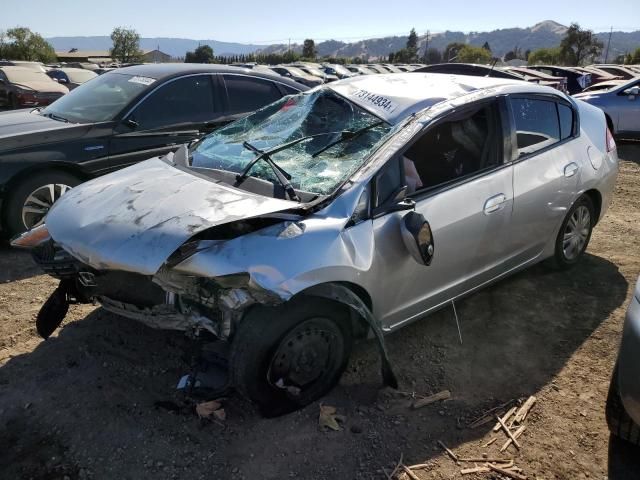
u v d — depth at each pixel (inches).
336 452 107.9
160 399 120.8
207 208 111.7
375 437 112.0
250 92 251.3
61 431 111.4
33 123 215.2
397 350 141.8
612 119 427.8
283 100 166.1
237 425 114.0
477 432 114.5
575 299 168.9
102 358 134.3
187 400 120.0
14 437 109.9
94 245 108.7
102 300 124.2
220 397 116.9
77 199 129.0
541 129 162.1
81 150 206.4
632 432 105.4
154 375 128.6
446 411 120.3
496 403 123.3
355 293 119.1
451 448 110.0
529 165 152.9
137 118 220.7
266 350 108.0
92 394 122.0
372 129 134.0
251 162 129.6
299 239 107.6
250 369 108.2
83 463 104.0
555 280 180.5
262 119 161.6
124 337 143.2
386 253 119.5
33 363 132.6
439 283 136.2
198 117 235.1
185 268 103.8
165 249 101.7
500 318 158.1
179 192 120.8
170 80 230.8
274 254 104.2
